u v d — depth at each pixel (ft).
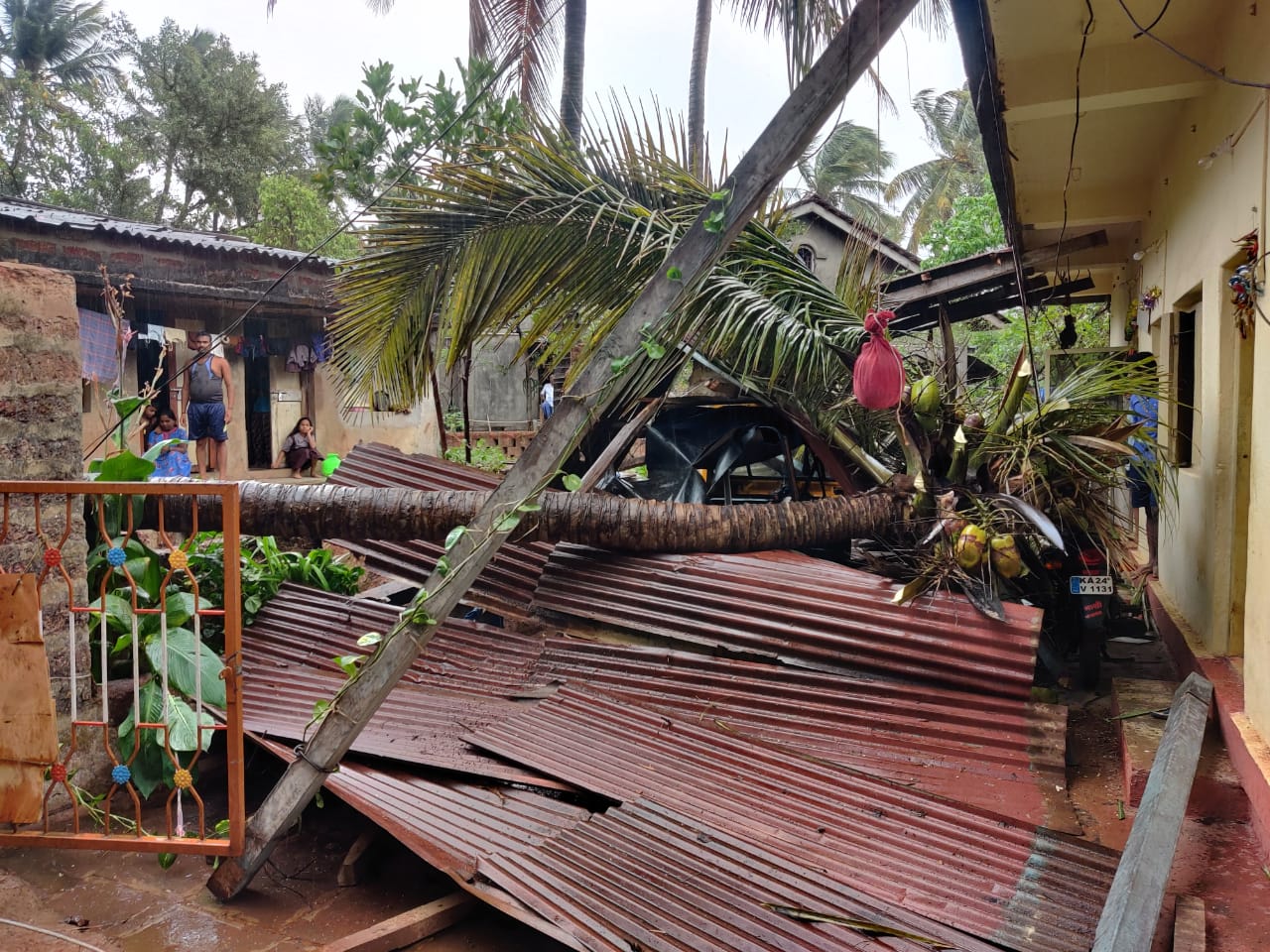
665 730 14.42
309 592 20.17
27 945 10.22
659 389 25.50
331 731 10.98
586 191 18.85
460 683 17.12
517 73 32.63
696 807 12.05
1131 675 18.98
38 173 88.28
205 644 18.94
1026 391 18.93
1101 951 7.82
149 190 90.17
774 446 25.07
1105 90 18.83
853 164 79.56
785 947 8.96
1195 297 21.75
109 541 10.94
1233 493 17.43
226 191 92.43
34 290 12.84
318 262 38.83
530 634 18.70
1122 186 27.27
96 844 11.00
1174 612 21.43
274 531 19.88
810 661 15.76
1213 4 16.78
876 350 16.25
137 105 95.20
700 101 45.50
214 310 37.04
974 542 15.84
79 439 13.51
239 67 93.86
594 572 18.70
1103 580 17.72
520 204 19.08
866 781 12.57
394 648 10.91
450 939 10.63
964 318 38.50
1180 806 9.87
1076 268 34.63
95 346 32.42
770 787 12.57
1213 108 18.16
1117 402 22.80
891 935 9.20
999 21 17.46
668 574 17.93
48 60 101.24
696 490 24.63
